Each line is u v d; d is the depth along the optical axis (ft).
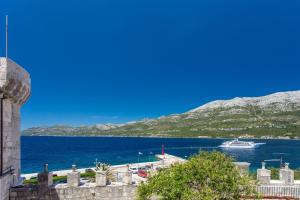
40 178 95.25
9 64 84.02
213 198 75.15
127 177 103.45
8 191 89.81
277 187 99.19
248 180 81.87
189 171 80.48
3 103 85.20
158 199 96.07
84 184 102.01
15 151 96.89
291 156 637.71
